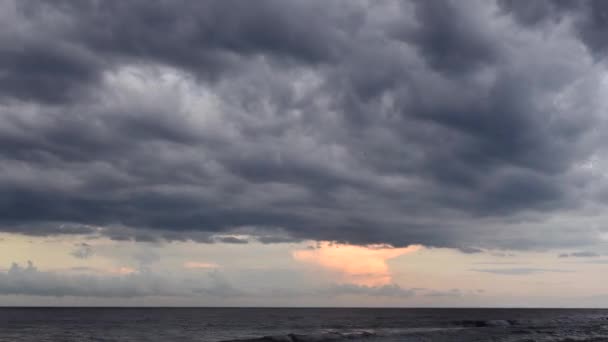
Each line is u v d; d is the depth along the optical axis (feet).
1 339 204.74
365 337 203.92
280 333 234.79
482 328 269.03
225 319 402.31
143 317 434.30
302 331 248.52
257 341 188.44
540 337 198.49
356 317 468.34
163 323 325.01
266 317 458.50
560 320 396.57
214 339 202.80
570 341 180.24
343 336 203.41
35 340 200.54
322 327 287.48
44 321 346.54
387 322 351.67
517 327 280.72
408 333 224.12
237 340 190.08
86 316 450.30
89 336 218.38
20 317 416.67
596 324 318.24
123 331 249.34
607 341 180.65
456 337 201.05
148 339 204.95
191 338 209.56
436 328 271.28
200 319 399.03
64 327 278.87
